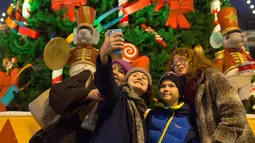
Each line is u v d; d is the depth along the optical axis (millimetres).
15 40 4160
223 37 3879
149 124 2422
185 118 2369
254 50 7953
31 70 3980
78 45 3674
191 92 2398
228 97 2186
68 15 3980
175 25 4160
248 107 3627
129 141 2127
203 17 4348
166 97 2443
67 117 2148
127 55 3789
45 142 2158
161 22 4195
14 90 3746
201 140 2229
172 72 2498
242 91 3648
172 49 4012
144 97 2557
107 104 2119
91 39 3635
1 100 3729
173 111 2391
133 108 2184
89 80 2279
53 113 2189
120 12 4047
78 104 2174
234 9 3934
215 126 2217
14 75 3828
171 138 2307
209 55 4215
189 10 4297
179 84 2461
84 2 4035
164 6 4199
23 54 4027
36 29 4117
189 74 2439
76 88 2152
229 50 3842
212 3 4516
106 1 4160
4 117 3111
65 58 2898
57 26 4039
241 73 3523
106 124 2105
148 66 3586
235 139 2109
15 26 4215
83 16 3658
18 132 3100
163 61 3807
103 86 2053
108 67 2035
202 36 4184
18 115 3137
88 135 2143
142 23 4164
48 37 4203
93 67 3547
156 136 2342
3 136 3072
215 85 2273
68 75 3836
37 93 3701
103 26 4031
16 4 4531
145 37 3930
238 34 3812
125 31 4012
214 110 2268
